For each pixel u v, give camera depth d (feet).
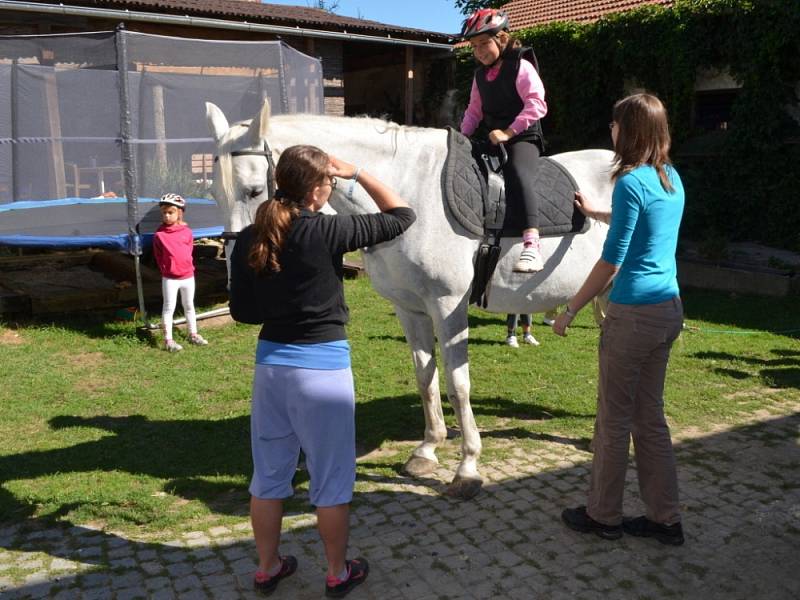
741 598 9.52
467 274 12.10
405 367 20.54
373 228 8.86
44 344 22.62
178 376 19.74
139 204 26.63
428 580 10.04
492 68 12.56
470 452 12.79
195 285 27.84
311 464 9.11
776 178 40.19
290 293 8.68
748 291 31.40
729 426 15.62
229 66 28.12
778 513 11.78
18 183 26.68
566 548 10.83
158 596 9.70
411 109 56.95
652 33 44.80
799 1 37.42
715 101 46.06
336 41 52.60
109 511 12.02
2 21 39.50
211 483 13.07
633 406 10.55
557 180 13.23
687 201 42.52
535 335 24.06
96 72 24.71
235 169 10.85
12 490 12.85
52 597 9.68
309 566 10.41
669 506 10.73
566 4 57.88
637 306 10.04
